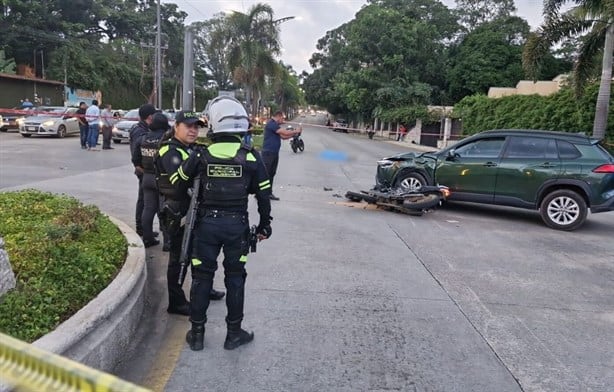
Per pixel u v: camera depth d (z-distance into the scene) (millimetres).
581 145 8758
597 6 17594
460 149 9820
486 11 56344
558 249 7285
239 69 30312
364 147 30156
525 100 27188
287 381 3379
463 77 47281
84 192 9406
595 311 4875
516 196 9055
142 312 4305
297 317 4414
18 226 4715
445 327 4336
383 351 3857
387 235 7621
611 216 10430
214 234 3590
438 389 3361
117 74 46156
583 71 18641
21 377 1480
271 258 6090
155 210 6105
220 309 4520
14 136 21594
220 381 3348
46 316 3139
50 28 41500
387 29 47812
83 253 4125
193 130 4023
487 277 5777
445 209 10211
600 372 3670
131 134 6145
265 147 9648
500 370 3639
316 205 9812
